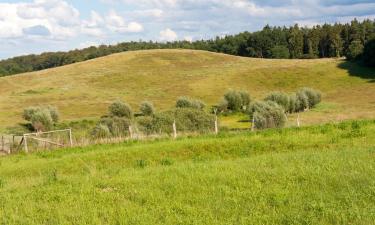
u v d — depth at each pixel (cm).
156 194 1119
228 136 2441
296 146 1950
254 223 868
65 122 5781
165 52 12800
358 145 1766
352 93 7562
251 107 5156
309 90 6178
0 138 3344
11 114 6825
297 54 15338
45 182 1388
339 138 2019
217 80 9456
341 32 15312
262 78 9456
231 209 966
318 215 886
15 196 1203
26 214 1024
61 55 19050
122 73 10612
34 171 1930
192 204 1023
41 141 2952
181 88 8994
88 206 1047
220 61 11856
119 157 2047
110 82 9894
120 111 6025
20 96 8600
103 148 2477
